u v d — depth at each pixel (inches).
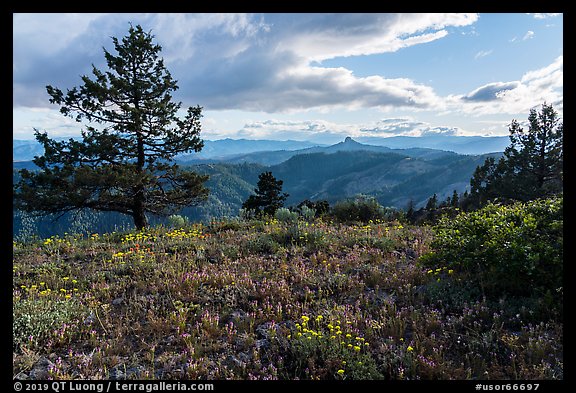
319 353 203.9
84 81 737.6
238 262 372.8
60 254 436.5
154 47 824.3
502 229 288.4
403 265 346.0
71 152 738.2
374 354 202.5
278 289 290.7
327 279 319.0
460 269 304.8
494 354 193.8
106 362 197.8
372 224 602.2
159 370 191.8
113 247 460.1
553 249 243.9
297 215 668.1
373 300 271.9
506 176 1124.5
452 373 183.0
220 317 251.9
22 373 185.3
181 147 834.8
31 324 221.8
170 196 866.8
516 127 1122.7
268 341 219.5
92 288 303.1
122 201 773.3
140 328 233.0
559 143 1035.3
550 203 306.8
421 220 780.6
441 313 243.1
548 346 192.1
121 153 789.2
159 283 307.3
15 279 323.6
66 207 736.3
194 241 462.9
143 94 807.1
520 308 230.5
